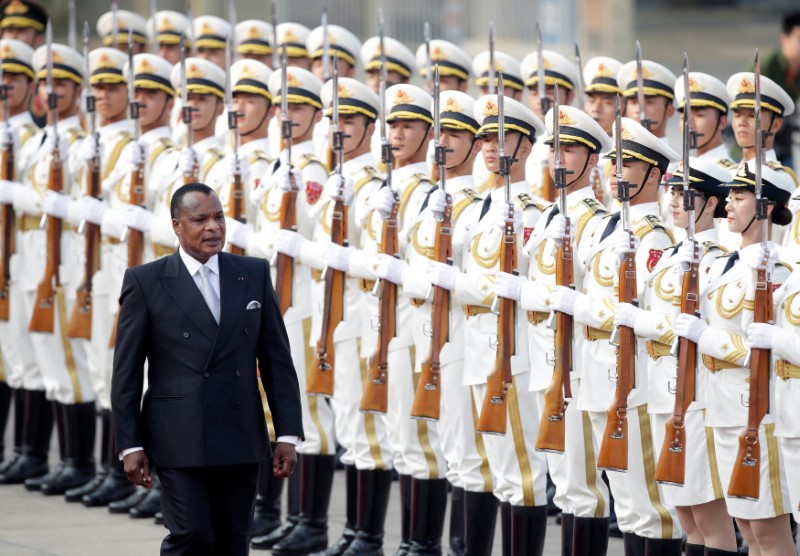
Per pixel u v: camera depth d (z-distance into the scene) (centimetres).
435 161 1834
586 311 1689
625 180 1695
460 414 1848
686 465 1645
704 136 2081
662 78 2183
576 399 1745
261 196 2102
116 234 2214
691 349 1608
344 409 1995
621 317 1652
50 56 2298
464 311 1828
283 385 1548
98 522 2161
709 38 7775
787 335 1530
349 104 2045
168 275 1523
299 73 2152
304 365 2048
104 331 2275
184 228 1520
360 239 2020
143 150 2205
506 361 1758
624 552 1817
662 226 1728
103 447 2320
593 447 1742
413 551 1908
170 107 2336
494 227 1808
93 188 2255
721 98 2075
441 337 1828
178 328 1506
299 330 2050
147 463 1511
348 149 2056
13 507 2256
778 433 1553
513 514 1786
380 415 1988
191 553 1498
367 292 1950
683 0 8900
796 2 8731
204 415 1491
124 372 1510
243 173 2105
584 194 1830
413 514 1911
